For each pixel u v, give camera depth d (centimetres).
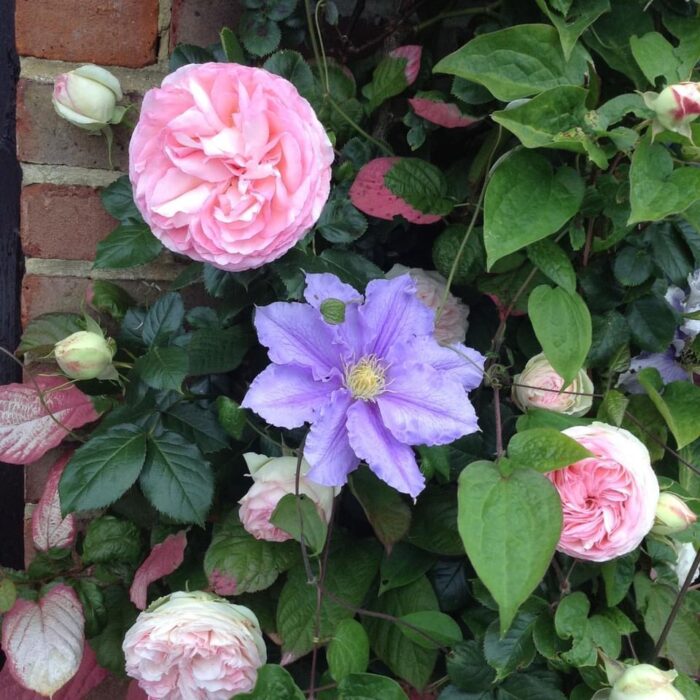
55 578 69
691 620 62
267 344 55
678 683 56
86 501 60
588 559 55
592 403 65
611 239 61
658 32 63
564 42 57
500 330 65
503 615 47
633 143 56
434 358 57
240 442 69
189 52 66
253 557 64
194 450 63
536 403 61
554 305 58
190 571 68
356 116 69
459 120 65
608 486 54
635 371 67
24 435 70
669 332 64
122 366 68
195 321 70
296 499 56
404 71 67
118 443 62
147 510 69
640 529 54
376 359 56
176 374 62
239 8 71
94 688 78
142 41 70
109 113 66
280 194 54
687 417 61
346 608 65
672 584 62
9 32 74
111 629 71
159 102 55
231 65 55
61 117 70
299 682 68
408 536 65
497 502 50
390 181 65
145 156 55
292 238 55
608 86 63
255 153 54
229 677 60
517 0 64
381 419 55
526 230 56
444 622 62
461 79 62
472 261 66
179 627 58
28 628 66
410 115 68
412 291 57
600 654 56
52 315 71
